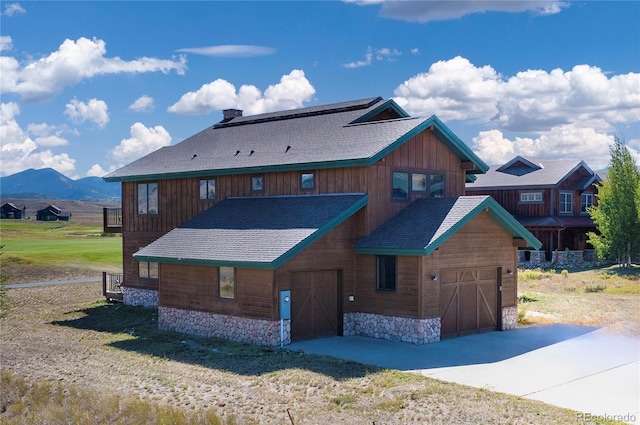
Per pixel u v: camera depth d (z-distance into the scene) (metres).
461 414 13.30
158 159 30.91
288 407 14.02
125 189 31.09
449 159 25.12
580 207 50.91
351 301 22.19
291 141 26.11
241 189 26.09
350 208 21.42
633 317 25.48
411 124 23.42
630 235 43.66
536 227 47.19
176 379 16.45
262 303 20.44
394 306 21.16
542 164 52.00
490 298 23.11
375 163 22.28
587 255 49.75
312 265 21.08
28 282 39.34
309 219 21.64
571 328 23.48
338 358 18.39
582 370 17.16
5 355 19.75
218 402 14.46
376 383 15.68
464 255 21.88
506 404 13.97
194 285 22.73
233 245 21.81
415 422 12.88
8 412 14.45
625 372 16.98
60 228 103.50
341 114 27.53
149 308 29.12
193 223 25.28
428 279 20.67
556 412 13.41
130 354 19.67
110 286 34.28
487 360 18.31
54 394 15.23
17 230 86.62
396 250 20.59
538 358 18.56
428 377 16.31
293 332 20.91
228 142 29.39
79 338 22.64
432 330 20.80
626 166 44.03
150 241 29.91
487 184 51.00
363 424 12.82
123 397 14.88
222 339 21.50
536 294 31.36
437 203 22.77
